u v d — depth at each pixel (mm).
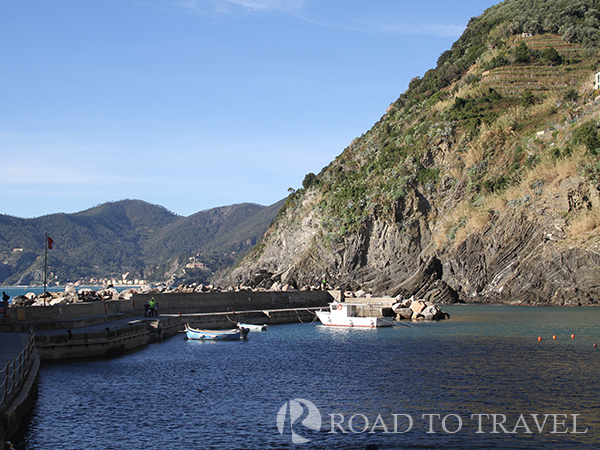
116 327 44812
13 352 29359
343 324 67188
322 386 32312
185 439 23125
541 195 110125
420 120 164500
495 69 164500
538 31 182000
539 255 105188
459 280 118438
